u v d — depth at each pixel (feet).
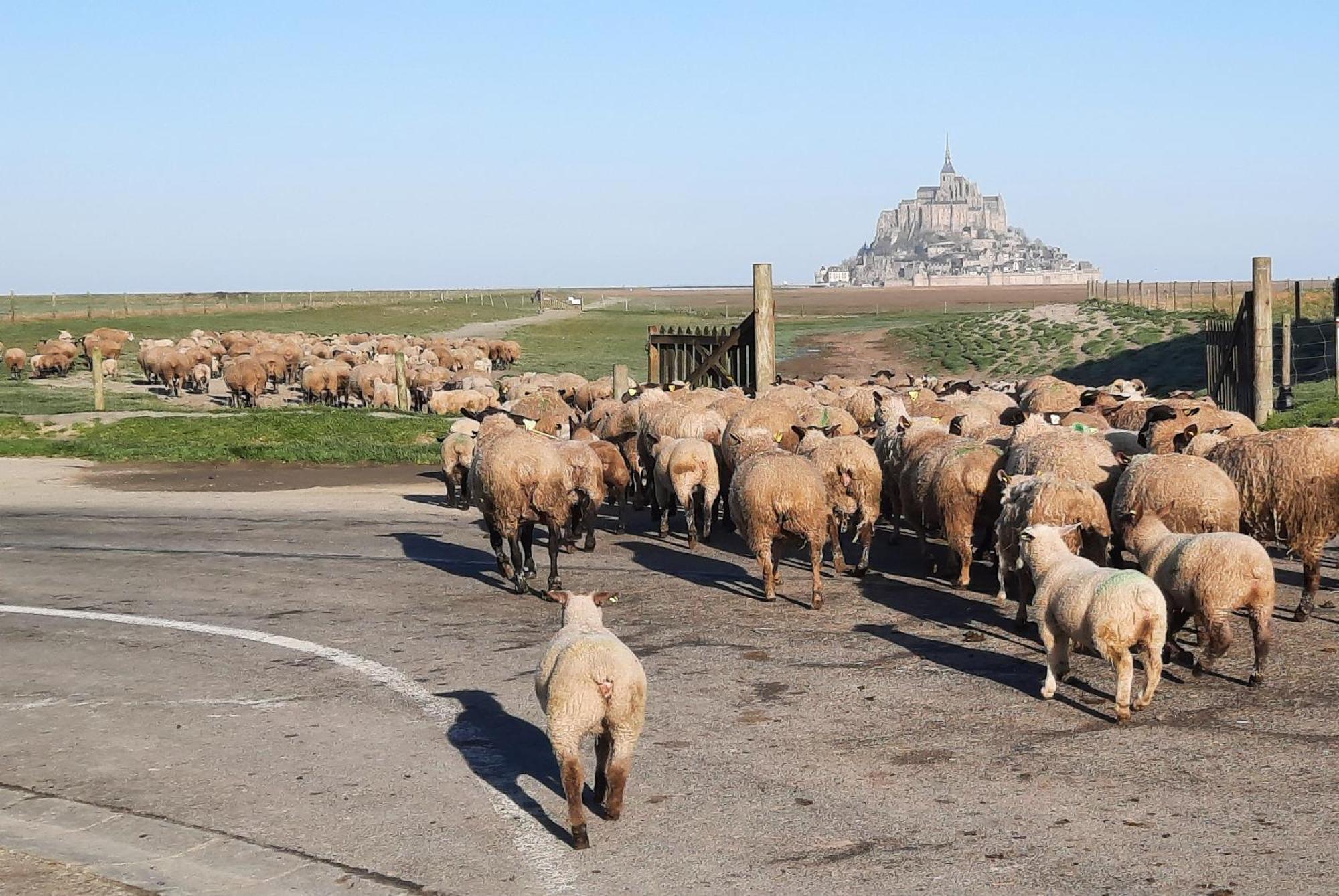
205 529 64.18
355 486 79.66
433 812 26.48
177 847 24.94
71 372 179.63
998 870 22.59
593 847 24.40
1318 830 23.58
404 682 36.06
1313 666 33.88
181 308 380.37
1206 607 32.40
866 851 23.68
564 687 24.47
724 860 23.57
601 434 71.72
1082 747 28.68
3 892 23.02
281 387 171.42
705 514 57.62
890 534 58.29
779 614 42.63
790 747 29.53
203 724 32.73
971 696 32.83
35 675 37.81
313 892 22.86
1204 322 187.73
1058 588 31.50
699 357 101.81
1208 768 26.96
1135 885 21.75
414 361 173.17
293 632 42.42
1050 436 45.19
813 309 535.60
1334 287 130.41
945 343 241.55
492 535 49.93
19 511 70.85
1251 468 39.70
